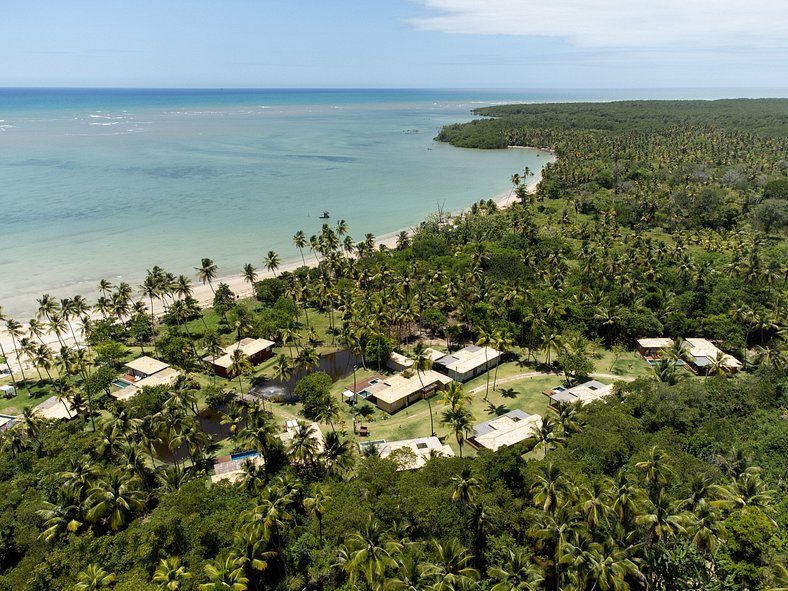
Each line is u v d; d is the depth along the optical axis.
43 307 108.75
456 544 50.34
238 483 64.94
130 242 173.00
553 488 51.47
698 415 75.19
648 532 54.41
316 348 115.50
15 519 59.06
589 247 155.00
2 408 92.56
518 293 115.88
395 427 85.69
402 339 117.75
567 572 49.09
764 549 50.53
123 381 100.94
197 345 115.38
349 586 50.41
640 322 112.38
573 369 96.94
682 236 176.00
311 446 66.50
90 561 52.94
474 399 93.50
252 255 168.00
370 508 56.72
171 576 49.66
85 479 60.16
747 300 119.62
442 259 149.12
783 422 73.00
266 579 55.19
